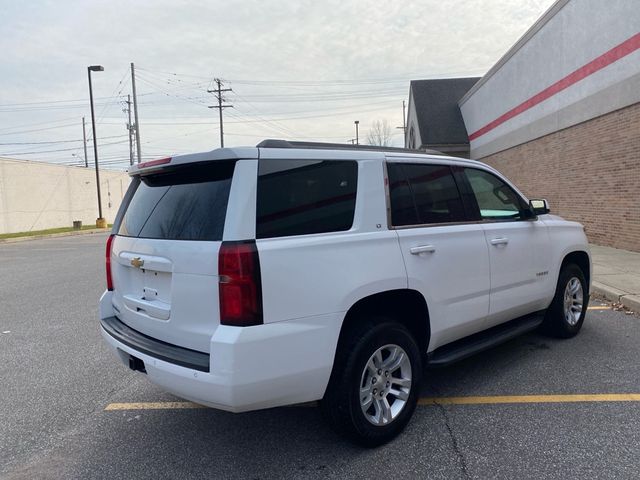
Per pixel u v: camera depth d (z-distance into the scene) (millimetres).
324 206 3074
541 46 15852
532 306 4730
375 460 3094
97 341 5895
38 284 10250
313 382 2910
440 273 3629
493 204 4449
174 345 3020
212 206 2855
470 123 27609
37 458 3256
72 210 36500
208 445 3371
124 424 3729
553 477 2838
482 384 4219
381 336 3184
